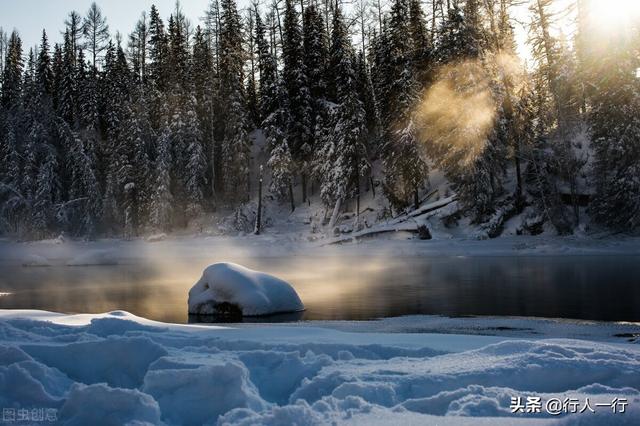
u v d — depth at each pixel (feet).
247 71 189.78
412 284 62.75
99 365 16.80
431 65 135.85
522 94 119.24
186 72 167.63
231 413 12.48
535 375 14.48
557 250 100.58
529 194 124.77
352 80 140.67
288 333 23.75
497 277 67.41
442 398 13.01
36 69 189.57
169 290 63.26
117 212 153.69
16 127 160.45
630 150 104.99
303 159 154.20
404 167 128.77
